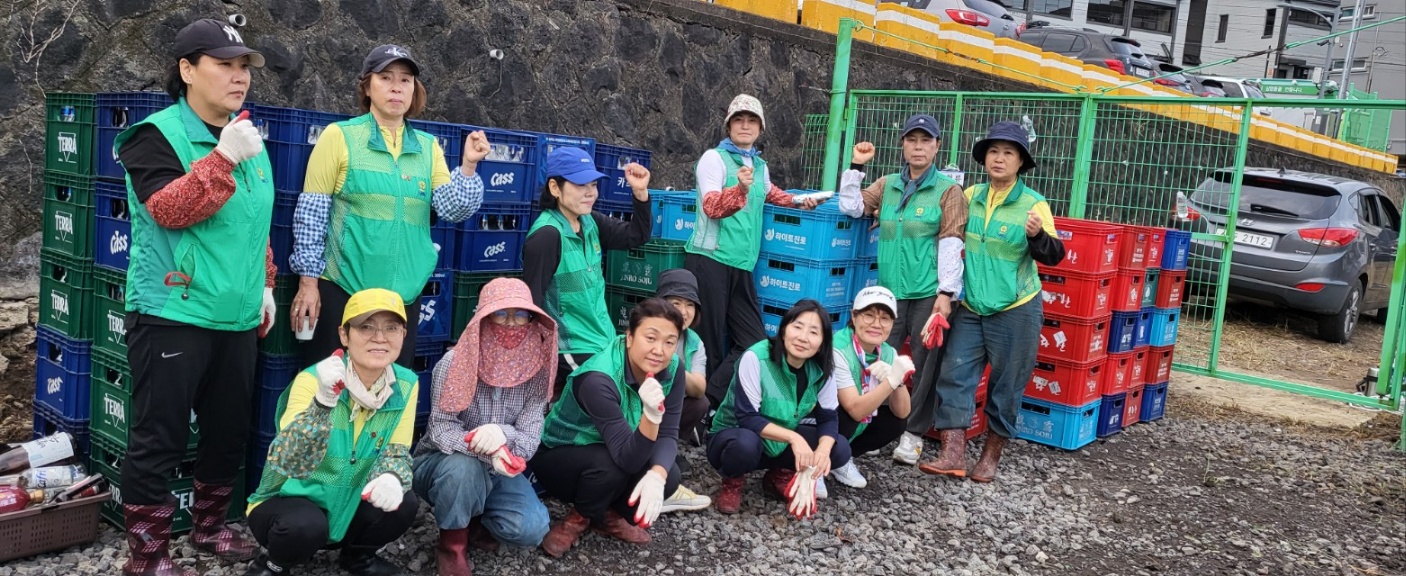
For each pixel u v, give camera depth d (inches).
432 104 240.7
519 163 178.9
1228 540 190.4
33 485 140.1
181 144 124.7
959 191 204.7
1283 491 224.4
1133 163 366.0
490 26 250.2
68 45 187.3
